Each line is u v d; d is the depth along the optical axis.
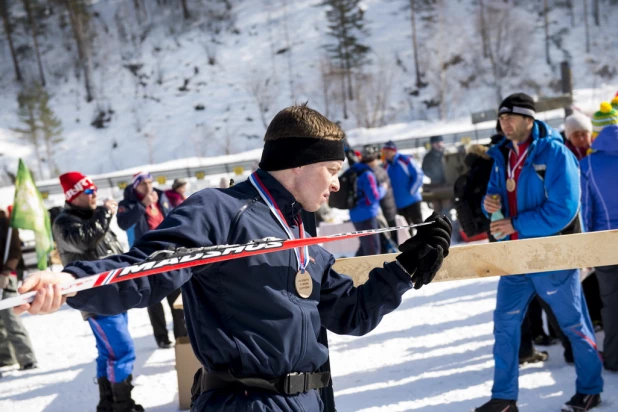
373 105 57.25
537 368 5.09
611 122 4.62
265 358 1.90
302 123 2.00
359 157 10.27
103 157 57.62
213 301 1.92
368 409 4.54
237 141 57.22
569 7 65.00
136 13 72.50
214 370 1.94
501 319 4.02
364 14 67.94
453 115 55.44
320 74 61.69
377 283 2.17
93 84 65.06
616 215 4.65
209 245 1.84
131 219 7.17
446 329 6.46
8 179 55.00
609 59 59.31
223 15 70.75
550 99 13.87
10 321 6.78
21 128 61.12
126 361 4.79
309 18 69.06
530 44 61.16
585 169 4.75
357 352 6.04
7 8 72.06
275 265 1.93
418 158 26.73
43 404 5.57
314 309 2.02
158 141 58.38
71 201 5.11
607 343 4.80
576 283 3.95
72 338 8.09
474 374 5.04
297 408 1.94
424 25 64.94
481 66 59.84
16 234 6.82
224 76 63.94
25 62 68.94
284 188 2.03
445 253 2.14
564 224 3.85
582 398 4.09
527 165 3.96
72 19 68.69
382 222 9.70
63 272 1.56
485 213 4.95
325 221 13.30
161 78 64.50
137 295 1.67
